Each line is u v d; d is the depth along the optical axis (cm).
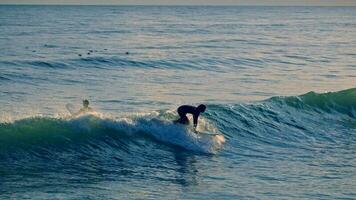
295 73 4541
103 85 3525
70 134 1758
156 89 3406
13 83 3484
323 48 7350
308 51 6812
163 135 1900
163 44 7500
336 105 2522
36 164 1608
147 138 1875
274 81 3981
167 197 1412
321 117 2423
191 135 1919
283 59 5753
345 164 1809
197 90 3422
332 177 1647
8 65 4350
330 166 1775
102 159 1716
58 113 2548
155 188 1484
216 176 1620
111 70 4434
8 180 1469
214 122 2120
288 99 2433
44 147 1688
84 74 4097
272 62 5453
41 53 5659
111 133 1828
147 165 1711
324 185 1562
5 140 1648
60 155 1686
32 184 1452
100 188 1457
